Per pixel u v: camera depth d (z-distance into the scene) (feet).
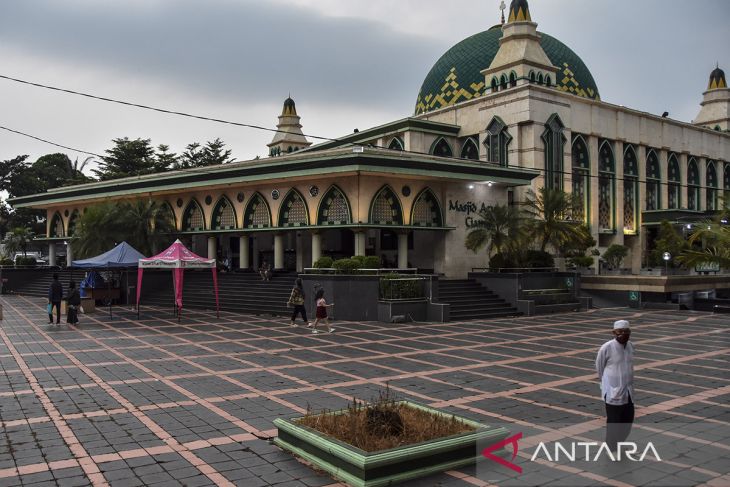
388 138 134.10
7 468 23.13
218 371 41.88
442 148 132.67
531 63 124.77
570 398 34.30
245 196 101.35
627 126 140.26
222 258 120.98
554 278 91.40
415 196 91.61
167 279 101.55
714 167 168.86
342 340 57.00
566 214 110.42
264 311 80.69
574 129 127.75
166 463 23.70
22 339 57.72
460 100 143.02
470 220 97.55
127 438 26.81
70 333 61.87
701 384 38.50
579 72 146.00
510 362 45.70
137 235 101.40
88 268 88.63
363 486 20.77
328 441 22.91
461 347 53.06
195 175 101.96
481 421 29.37
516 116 121.29
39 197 134.72
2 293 124.57
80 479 22.07
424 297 74.54
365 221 86.22
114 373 41.19
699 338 59.88
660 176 150.51
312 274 77.56
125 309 86.94
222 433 27.55
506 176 96.37
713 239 74.23
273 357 47.57
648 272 124.77
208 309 85.76
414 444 22.34
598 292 99.25
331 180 88.94
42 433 27.55
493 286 87.04
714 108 185.78
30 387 36.91
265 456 24.52
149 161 197.98
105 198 120.06
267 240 120.78
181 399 33.86
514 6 128.16
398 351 50.70
